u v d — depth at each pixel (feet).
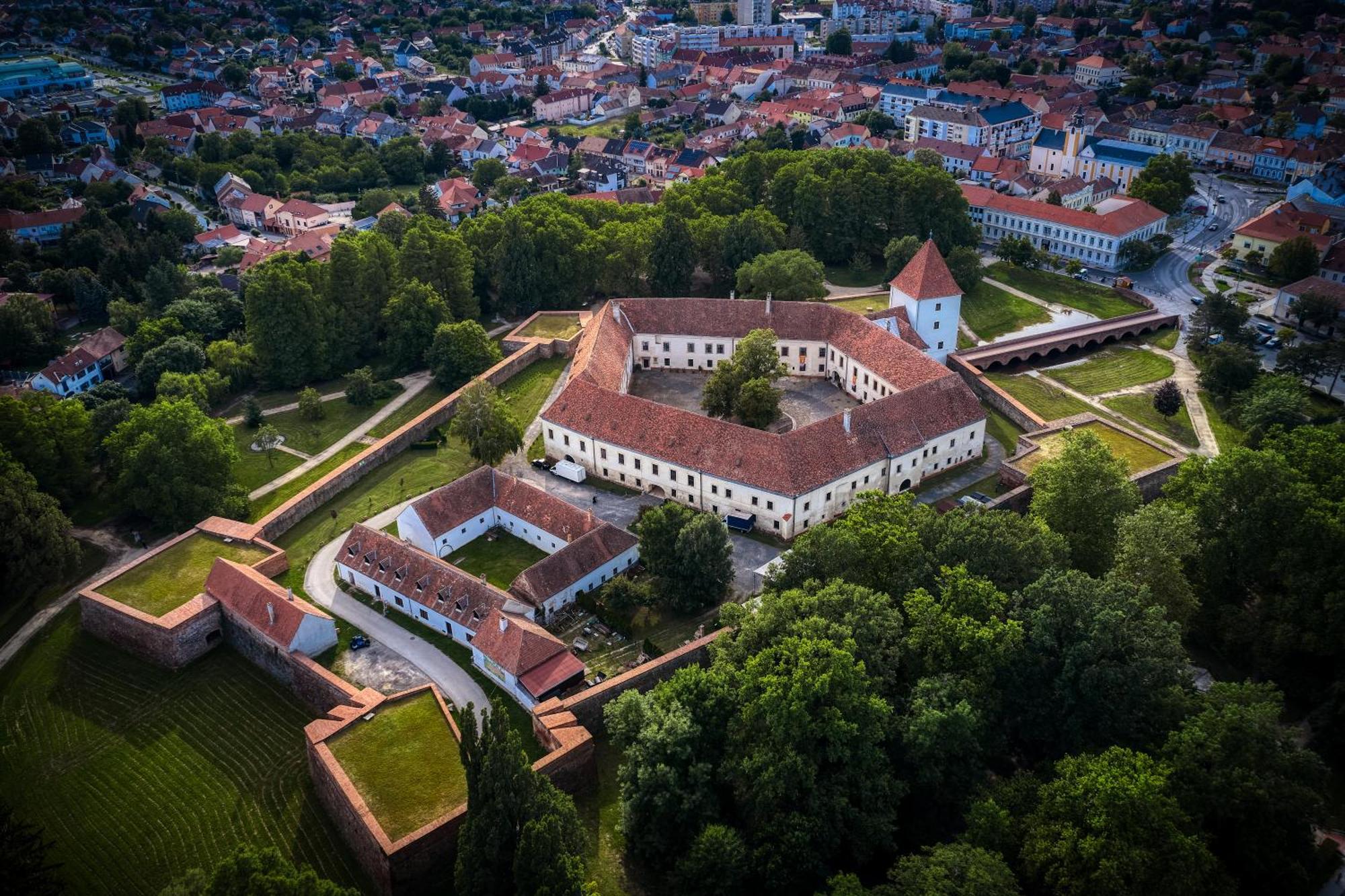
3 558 388.98
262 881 224.74
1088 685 282.15
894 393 469.16
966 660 293.43
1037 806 267.80
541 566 381.81
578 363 537.65
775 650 290.97
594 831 296.30
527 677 336.29
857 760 273.33
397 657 365.20
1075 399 563.07
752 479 426.10
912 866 247.50
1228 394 551.59
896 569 333.83
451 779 296.71
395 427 546.26
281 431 545.85
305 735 329.72
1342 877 278.26
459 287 649.20
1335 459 381.40
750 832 277.64
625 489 472.44
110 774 327.06
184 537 423.64
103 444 465.47
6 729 346.13
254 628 364.58
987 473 475.72
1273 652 348.18
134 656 378.73
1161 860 241.76
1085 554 368.48
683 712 289.33
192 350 603.67
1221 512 372.99
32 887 262.67
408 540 431.43
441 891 281.54
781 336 565.12
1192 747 267.18
